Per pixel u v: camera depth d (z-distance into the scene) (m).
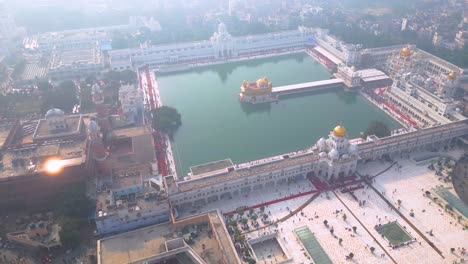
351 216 189.50
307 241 173.88
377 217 188.50
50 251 170.75
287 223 185.88
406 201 198.38
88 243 174.12
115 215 173.25
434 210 192.38
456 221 185.25
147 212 176.62
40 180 190.38
